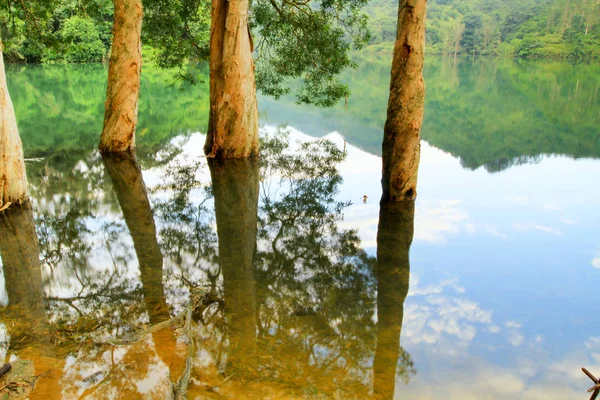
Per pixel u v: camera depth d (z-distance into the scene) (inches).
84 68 1590.8
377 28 3939.5
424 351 154.3
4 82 296.5
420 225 288.0
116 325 166.4
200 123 733.9
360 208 323.9
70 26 1606.8
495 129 729.0
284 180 403.9
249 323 168.6
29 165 440.5
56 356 145.5
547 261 233.6
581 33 3117.6
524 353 155.1
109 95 480.7
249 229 281.9
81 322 168.7
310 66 605.6
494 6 4392.2
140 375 135.3
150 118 768.9
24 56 1701.5
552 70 2057.1
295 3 575.2
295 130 739.4
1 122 291.4
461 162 496.1
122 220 295.7
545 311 183.6
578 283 208.2
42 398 124.3
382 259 236.5
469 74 1877.5
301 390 130.1
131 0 444.5
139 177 402.9
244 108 461.4
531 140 627.8
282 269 222.7
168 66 638.5
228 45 436.1
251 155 486.3
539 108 939.3
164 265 225.9
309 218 302.4
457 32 3705.7
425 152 554.3
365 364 145.0
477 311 183.2
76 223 287.7
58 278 209.8
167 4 581.9
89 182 385.7
